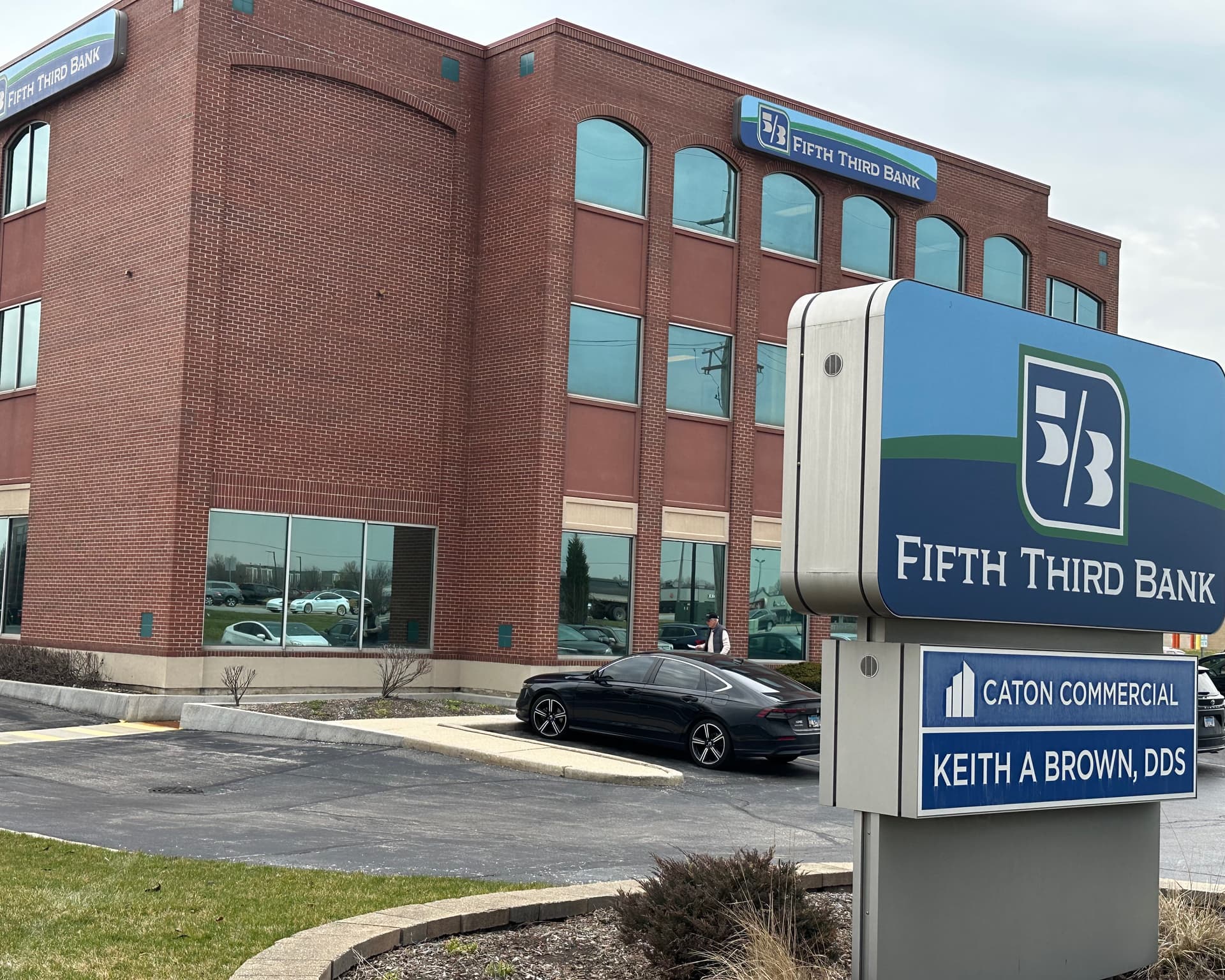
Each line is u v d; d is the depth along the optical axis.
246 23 23.61
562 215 25.27
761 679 18.56
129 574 23.41
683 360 27.28
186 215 22.89
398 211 25.53
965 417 7.06
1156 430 8.36
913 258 31.55
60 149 26.61
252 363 23.52
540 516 24.72
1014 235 33.81
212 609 22.91
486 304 26.25
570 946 7.52
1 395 27.53
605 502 25.77
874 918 6.62
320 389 24.36
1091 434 7.86
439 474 25.95
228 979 6.36
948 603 6.90
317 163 24.45
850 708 6.81
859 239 30.70
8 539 27.03
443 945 7.43
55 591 25.31
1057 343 7.69
